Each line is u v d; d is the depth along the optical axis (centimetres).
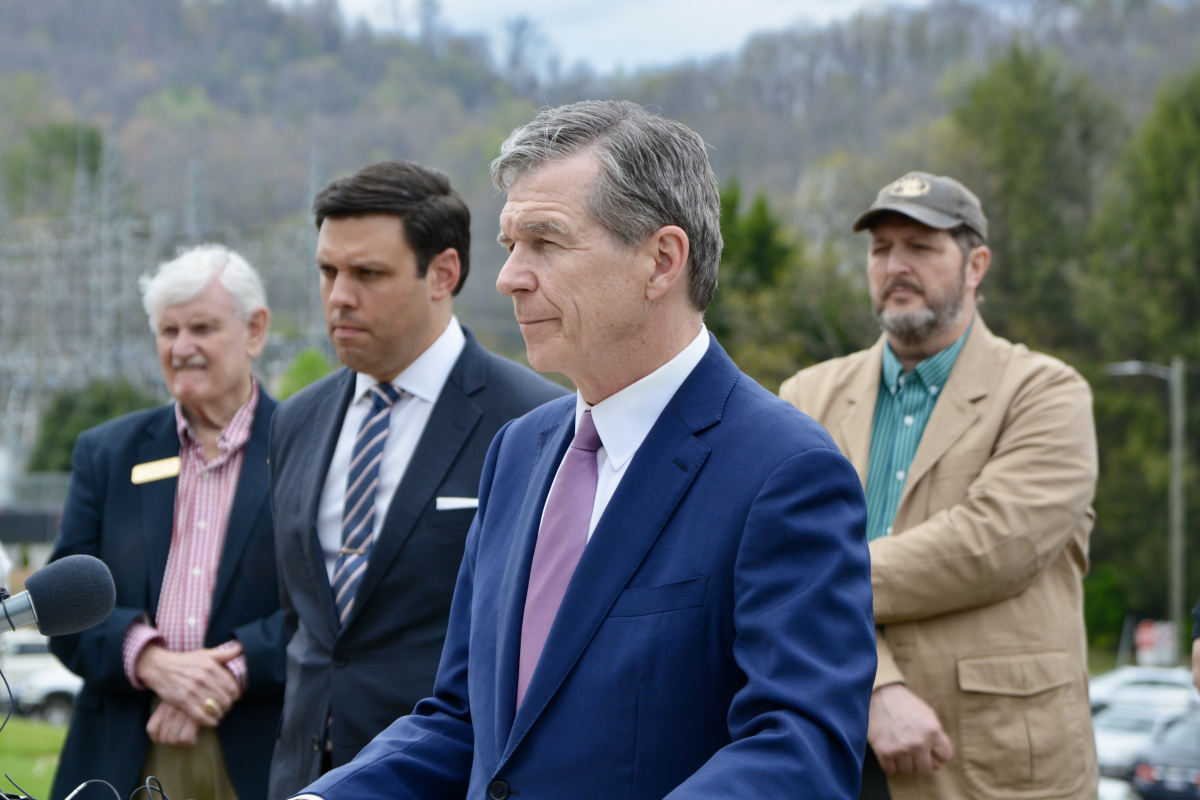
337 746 259
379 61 10488
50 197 7394
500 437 204
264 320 347
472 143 7419
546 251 168
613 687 158
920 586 264
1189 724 1153
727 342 2811
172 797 314
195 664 309
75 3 10769
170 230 5991
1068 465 275
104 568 186
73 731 327
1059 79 3706
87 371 4781
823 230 3403
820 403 313
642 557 162
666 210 167
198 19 10938
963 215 297
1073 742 268
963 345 298
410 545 264
